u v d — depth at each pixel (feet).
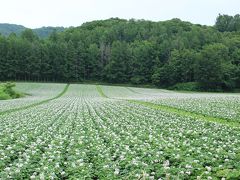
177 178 32.14
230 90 358.02
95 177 36.52
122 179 33.14
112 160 41.98
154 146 48.32
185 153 42.93
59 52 426.51
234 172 32.96
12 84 249.14
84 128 72.49
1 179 34.24
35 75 417.90
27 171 37.32
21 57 413.18
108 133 61.77
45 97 232.53
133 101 170.30
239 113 97.66
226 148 46.24
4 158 43.27
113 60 431.02
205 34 499.51
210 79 355.36
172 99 169.48
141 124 75.61
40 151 48.16
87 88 326.85
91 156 45.37
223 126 69.87
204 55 358.64
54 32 604.90
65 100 193.98
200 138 54.44
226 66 357.20
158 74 401.49
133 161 37.50
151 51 435.94
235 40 462.60
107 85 379.96
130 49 451.12
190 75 394.32
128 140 53.62
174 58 397.60
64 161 42.68
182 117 88.02
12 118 94.79
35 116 99.45
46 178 33.88
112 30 602.44
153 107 131.13
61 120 87.92
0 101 187.21
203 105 125.90
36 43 456.45
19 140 55.98
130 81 433.07
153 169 36.35
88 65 447.01
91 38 577.02
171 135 58.59
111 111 110.32
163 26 615.57
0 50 408.05
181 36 523.70
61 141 54.95
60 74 425.69
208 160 39.01
